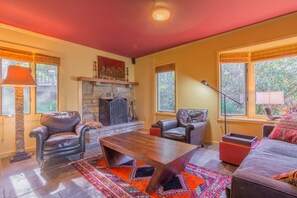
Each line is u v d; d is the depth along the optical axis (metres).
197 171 2.24
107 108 4.32
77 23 2.85
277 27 2.79
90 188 1.88
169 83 4.54
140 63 5.22
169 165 1.67
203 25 2.98
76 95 3.97
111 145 2.22
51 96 3.59
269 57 3.15
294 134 2.00
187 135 2.90
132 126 4.62
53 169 2.36
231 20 2.80
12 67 2.59
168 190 1.81
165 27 3.04
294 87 2.93
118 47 4.24
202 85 3.77
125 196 1.73
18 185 1.94
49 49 3.50
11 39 3.01
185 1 2.21
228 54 3.50
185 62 4.06
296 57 2.92
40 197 1.72
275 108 3.09
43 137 2.43
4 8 2.37
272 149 1.81
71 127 3.10
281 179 0.96
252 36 3.05
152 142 2.28
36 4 2.26
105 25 2.94
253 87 3.39
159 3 2.24
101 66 4.48
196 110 3.55
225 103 3.39
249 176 0.97
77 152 2.68
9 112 3.04
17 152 2.75
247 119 3.21
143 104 5.15
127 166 2.44
